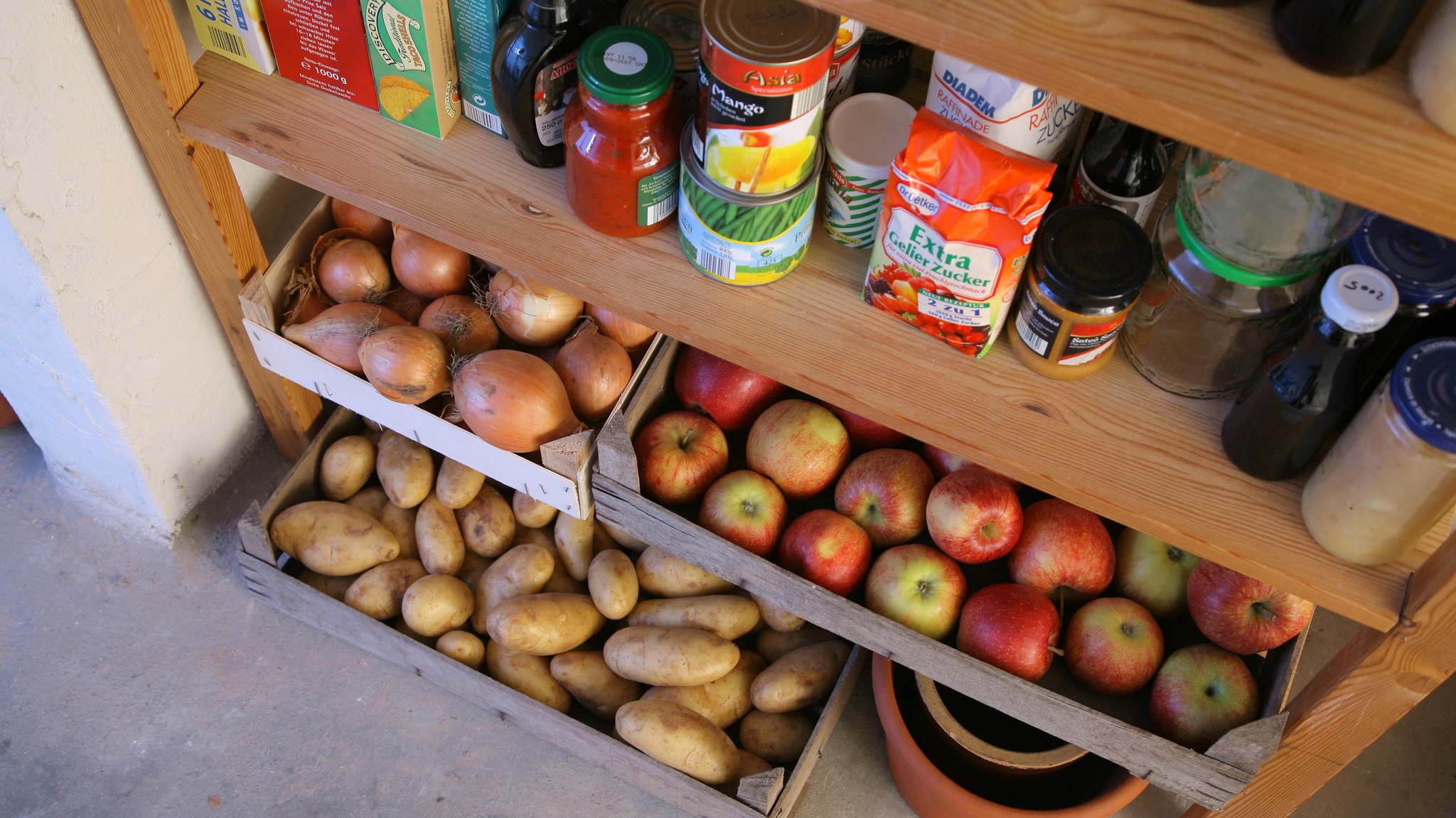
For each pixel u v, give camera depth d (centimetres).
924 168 91
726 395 127
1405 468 84
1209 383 102
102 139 113
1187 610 122
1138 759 112
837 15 89
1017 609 114
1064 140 100
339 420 147
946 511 116
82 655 146
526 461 122
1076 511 120
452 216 109
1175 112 73
